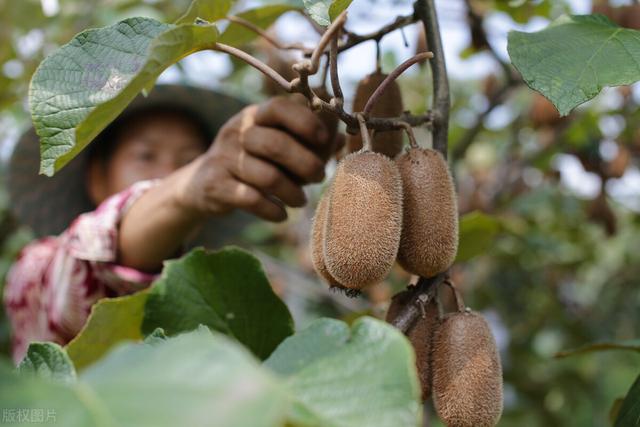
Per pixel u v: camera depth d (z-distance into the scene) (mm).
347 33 567
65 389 258
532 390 1820
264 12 645
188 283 553
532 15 954
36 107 450
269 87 913
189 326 552
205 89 915
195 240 1051
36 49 1327
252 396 245
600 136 1311
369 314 644
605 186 1339
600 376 1984
